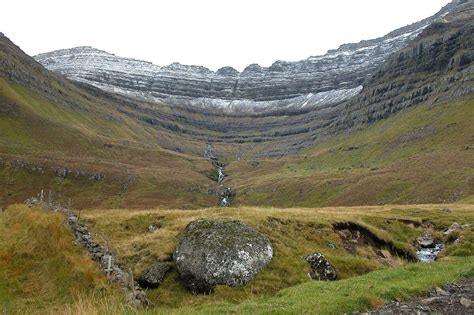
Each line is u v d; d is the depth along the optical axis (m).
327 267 34.34
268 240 35.19
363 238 45.41
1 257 28.11
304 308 19.53
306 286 26.53
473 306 19.72
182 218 42.50
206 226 33.88
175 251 33.22
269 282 30.75
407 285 23.73
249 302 24.20
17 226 35.50
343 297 20.95
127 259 33.28
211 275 30.34
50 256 28.70
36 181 189.75
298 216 45.97
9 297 23.84
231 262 30.88
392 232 49.72
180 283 31.16
